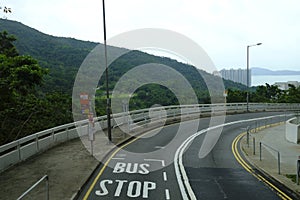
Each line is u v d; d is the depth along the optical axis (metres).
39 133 15.81
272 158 17.58
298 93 67.31
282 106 50.97
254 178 13.16
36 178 11.62
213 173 13.80
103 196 10.23
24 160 14.26
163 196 10.40
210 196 10.55
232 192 11.09
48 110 22.41
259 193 11.05
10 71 20.12
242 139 24.42
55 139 17.86
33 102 20.92
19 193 9.97
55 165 13.56
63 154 15.71
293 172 14.20
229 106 42.78
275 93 72.75
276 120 36.59
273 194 10.95
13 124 18.16
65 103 26.77
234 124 32.69
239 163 16.11
